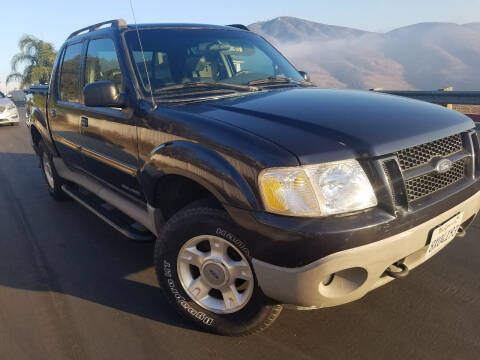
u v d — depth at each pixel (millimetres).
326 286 1987
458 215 2246
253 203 1925
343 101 2482
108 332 2484
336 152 1889
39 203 4953
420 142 2070
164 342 2375
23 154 8406
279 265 1905
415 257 2160
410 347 2260
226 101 2551
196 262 2311
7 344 2410
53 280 3113
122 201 3162
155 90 2756
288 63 3783
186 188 2564
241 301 2225
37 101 4715
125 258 3428
